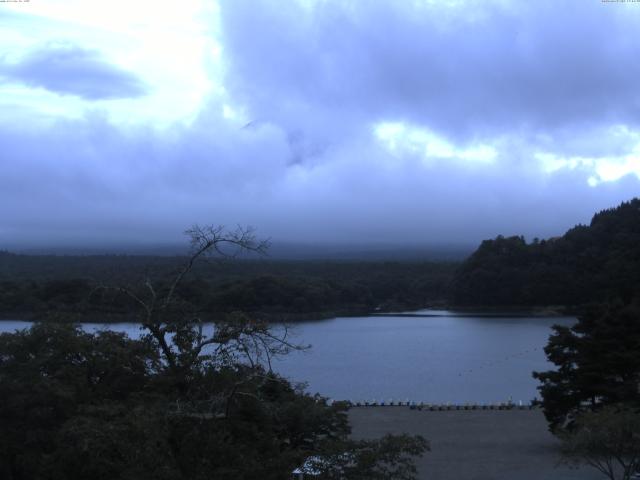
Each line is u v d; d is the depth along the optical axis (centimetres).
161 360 2394
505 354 11231
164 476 1778
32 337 2775
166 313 2206
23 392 2559
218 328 2150
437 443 4472
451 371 9425
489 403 6372
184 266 2236
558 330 4503
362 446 2108
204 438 1930
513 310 19325
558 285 18600
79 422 2014
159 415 1925
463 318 17862
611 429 3020
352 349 11788
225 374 2081
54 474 2148
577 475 3622
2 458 2509
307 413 2731
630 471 3231
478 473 3719
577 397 4319
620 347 4272
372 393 7606
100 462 1931
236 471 1858
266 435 2120
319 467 2080
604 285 17400
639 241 18250
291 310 15400
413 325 16125
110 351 2769
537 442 4494
